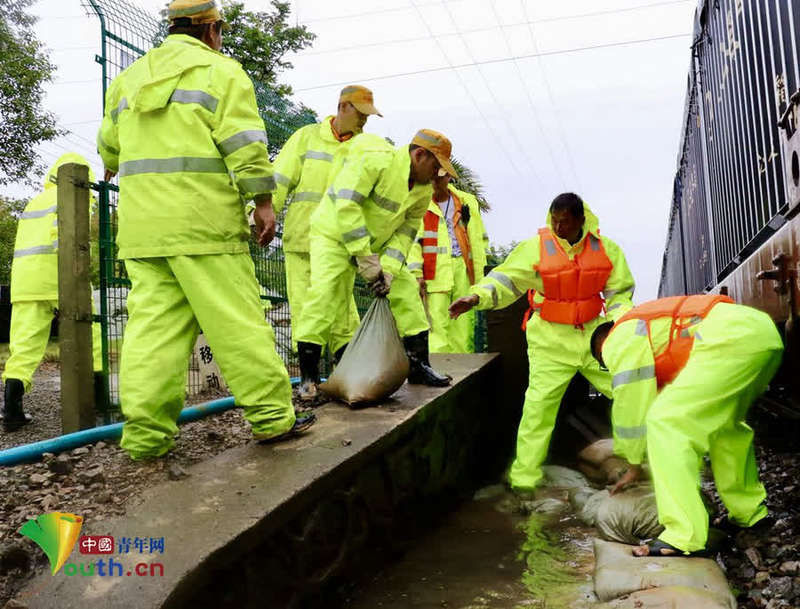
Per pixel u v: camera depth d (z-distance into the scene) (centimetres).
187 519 241
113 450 378
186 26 342
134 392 326
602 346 393
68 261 414
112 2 487
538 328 492
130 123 325
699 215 808
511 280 488
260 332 329
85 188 423
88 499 286
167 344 327
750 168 457
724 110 555
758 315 330
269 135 718
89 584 203
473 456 559
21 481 311
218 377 637
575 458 577
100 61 472
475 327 909
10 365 529
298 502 264
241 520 238
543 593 307
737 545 344
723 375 314
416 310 496
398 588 317
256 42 1942
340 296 483
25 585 214
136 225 320
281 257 669
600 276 471
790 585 280
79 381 414
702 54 682
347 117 560
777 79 363
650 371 354
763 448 555
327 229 475
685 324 344
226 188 324
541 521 427
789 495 411
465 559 356
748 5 434
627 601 262
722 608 248
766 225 402
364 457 321
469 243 817
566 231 465
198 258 317
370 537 335
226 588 227
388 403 421
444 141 458
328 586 291
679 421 310
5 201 2366
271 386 330
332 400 436
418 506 407
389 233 474
